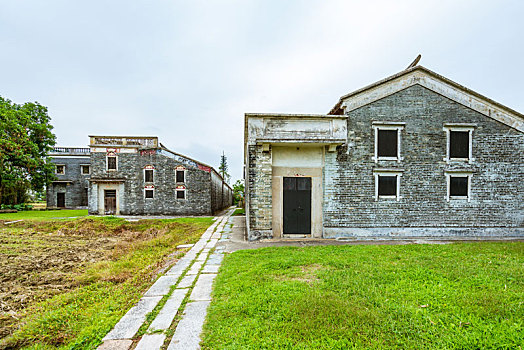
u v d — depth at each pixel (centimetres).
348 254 738
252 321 366
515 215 1106
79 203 3303
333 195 1070
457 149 1104
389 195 1080
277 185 1089
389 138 1091
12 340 378
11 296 601
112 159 2442
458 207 1092
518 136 1119
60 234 1538
